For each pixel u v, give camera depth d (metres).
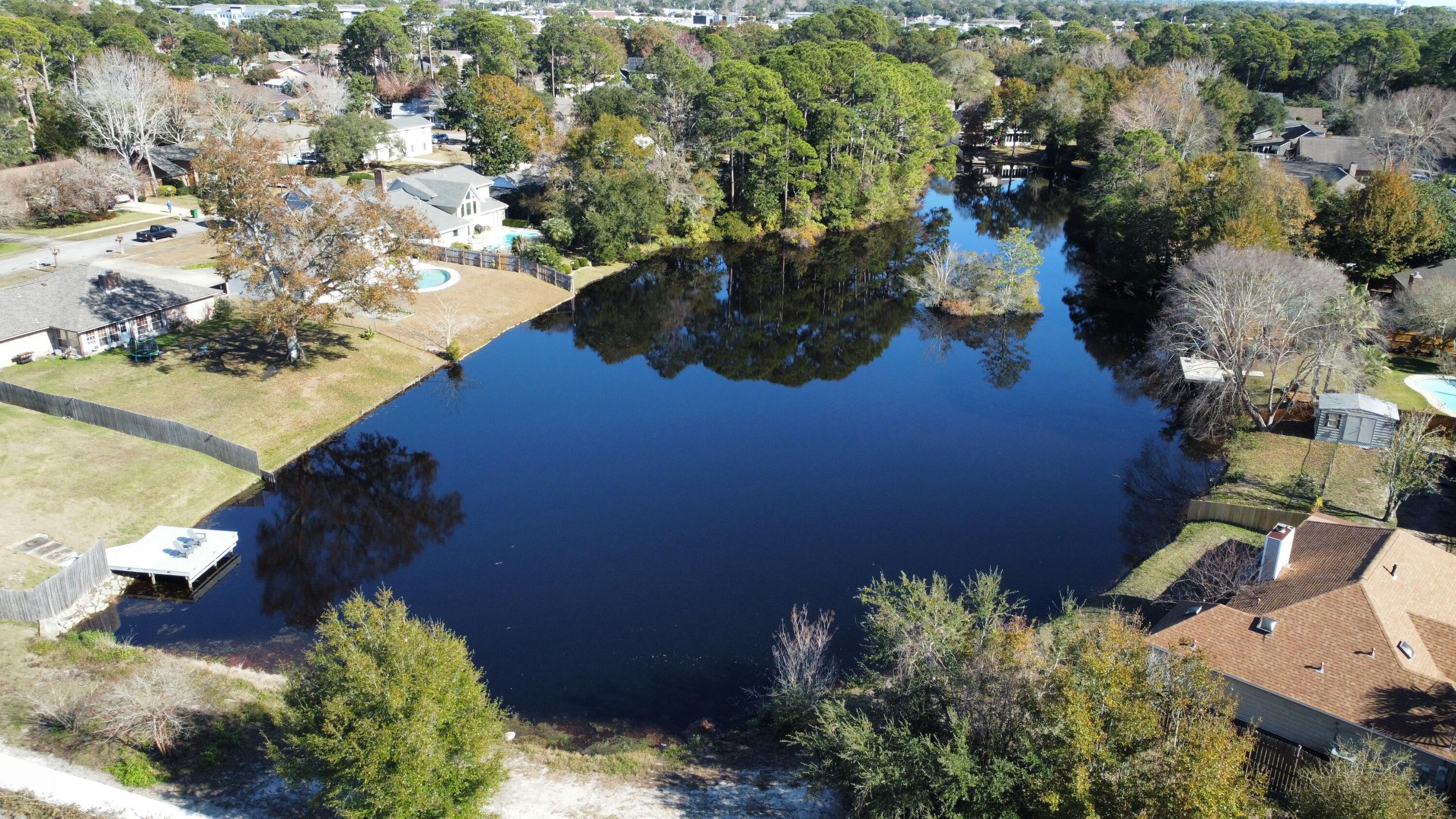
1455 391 56.44
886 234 109.31
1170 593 37.22
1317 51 161.00
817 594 39.34
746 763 29.44
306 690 24.62
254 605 38.66
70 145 104.69
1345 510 43.62
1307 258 66.50
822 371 68.56
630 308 82.94
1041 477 50.78
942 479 50.59
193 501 46.66
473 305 77.69
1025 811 22.52
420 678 23.56
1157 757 20.98
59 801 26.70
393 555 42.81
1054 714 22.73
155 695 29.20
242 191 54.31
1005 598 35.44
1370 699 25.58
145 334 63.06
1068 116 139.38
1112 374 67.06
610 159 95.81
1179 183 78.06
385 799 22.36
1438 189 78.44
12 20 134.00
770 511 47.03
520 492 49.12
